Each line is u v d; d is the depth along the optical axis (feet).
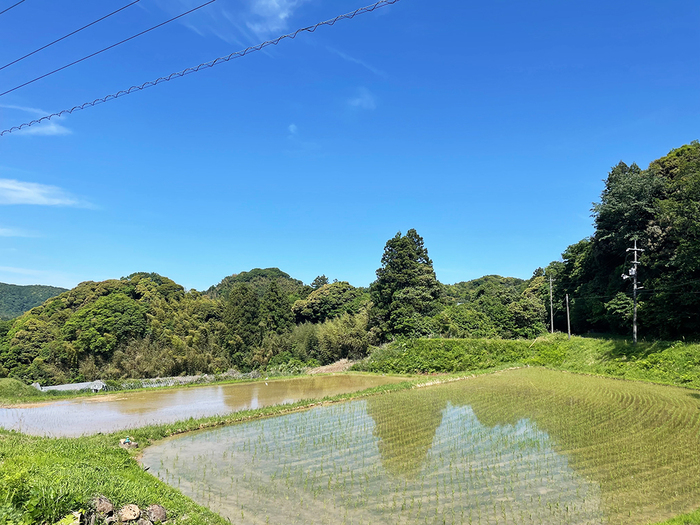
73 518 24.17
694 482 38.68
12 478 25.38
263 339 209.05
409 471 43.60
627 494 36.50
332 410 78.07
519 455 48.01
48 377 156.04
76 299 200.95
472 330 183.01
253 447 53.67
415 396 91.25
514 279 377.91
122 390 125.08
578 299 164.35
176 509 31.24
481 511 33.83
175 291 241.96
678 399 76.95
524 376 116.47
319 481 41.09
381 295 188.34
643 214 125.29
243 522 32.30
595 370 117.29
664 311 114.83
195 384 139.13
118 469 39.40
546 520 32.04
